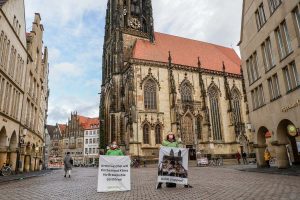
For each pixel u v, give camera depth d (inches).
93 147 5743.1
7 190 685.9
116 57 3161.9
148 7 3634.4
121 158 666.8
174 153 683.4
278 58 1199.6
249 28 1505.9
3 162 1368.1
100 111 3476.9
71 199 515.8
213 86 3238.2
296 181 703.1
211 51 3836.1
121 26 3346.5
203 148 2945.4
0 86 1296.8
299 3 1026.7
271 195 489.1
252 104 1512.1
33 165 2178.9
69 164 1261.1
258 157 1445.6
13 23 1494.8
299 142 1461.6
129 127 2677.2
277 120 1221.7
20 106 1647.4
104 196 553.0
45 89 3129.9
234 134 3083.2
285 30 1159.0
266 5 1289.4
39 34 2247.8
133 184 818.2
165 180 667.4
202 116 3046.3
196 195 524.7
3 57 1326.3
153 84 2923.2
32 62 1975.9
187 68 3142.2
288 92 1122.7
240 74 3467.0
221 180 838.5
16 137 1569.9
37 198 534.3
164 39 3595.0
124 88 3004.4
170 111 2903.5
